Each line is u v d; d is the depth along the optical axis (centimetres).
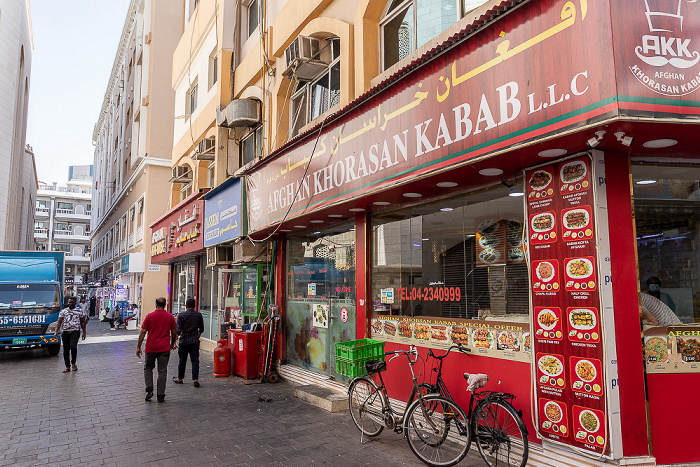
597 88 311
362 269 677
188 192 1755
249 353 897
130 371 1023
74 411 669
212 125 1313
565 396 386
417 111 478
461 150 421
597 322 366
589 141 353
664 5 318
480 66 405
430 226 572
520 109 366
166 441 530
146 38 2511
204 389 811
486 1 541
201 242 1245
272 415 634
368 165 555
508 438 406
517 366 440
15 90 2706
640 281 394
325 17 788
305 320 850
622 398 359
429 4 612
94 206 5478
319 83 871
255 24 1155
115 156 3816
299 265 887
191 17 1609
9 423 612
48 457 484
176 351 1377
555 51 341
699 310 404
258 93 1055
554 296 401
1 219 2605
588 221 377
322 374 783
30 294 1348
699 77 317
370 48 694
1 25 2555
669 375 372
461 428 439
